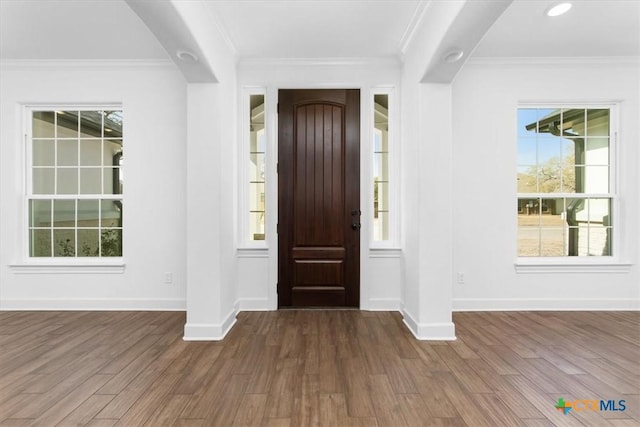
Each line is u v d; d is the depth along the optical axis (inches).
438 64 107.3
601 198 153.3
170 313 144.2
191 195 117.6
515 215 147.3
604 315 140.2
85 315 141.2
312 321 133.7
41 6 108.4
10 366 94.7
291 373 90.8
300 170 150.9
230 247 130.6
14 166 148.9
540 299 147.6
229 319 127.0
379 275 148.6
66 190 154.6
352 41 131.7
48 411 73.8
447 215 117.9
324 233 150.9
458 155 146.7
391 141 150.3
